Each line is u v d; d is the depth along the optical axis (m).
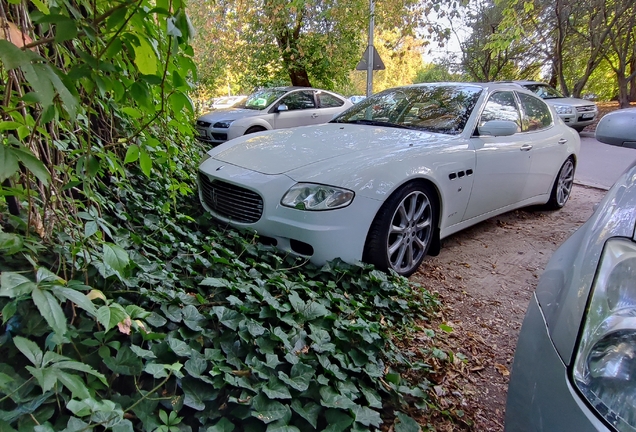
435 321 2.68
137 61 1.43
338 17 10.01
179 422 1.40
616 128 2.14
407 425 1.69
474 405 2.01
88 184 1.62
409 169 2.96
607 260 1.24
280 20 10.10
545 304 1.39
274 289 2.37
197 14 10.07
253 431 1.47
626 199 1.48
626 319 1.07
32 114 1.54
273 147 3.33
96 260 1.69
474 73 18.25
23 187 1.53
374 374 1.87
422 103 4.02
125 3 1.18
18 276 0.99
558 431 1.08
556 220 4.89
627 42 14.61
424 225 3.22
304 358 1.82
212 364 1.64
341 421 1.58
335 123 4.13
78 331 1.42
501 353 2.43
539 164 4.41
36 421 1.06
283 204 2.76
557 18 13.59
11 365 1.26
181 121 2.14
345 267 2.70
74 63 1.58
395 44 12.06
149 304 1.85
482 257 3.76
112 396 1.37
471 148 3.49
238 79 12.52
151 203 3.19
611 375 1.03
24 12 1.25
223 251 2.61
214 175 3.13
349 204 2.70
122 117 2.62
